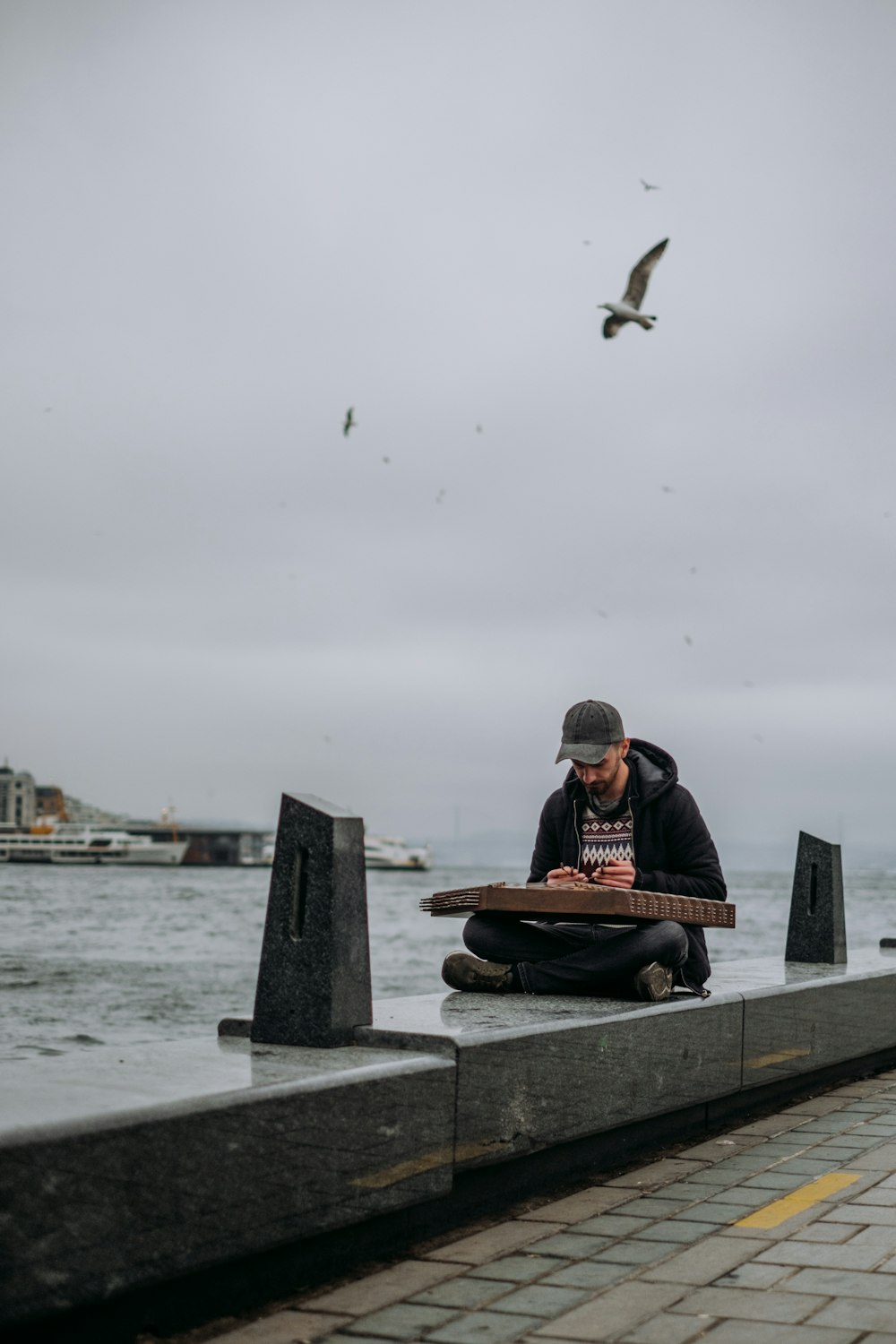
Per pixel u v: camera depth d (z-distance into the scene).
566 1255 3.75
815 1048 6.39
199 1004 22.34
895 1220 4.06
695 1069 5.27
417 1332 3.12
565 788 6.12
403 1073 3.67
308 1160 3.31
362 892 4.06
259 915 62.12
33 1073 3.31
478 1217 4.14
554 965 5.38
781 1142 5.33
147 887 105.25
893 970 7.36
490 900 5.35
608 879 5.44
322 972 3.92
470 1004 4.94
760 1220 4.09
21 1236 2.59
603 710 5.85
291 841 4.00
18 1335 2.66
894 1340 3.04
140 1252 2.84
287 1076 3.38
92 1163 2.75
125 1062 3.52
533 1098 4.25
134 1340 2.96
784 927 51.97
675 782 5.88
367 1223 3.67
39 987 25.09
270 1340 3.06
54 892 93.81
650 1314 3.25
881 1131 5.55
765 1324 3.15
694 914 5.47
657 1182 4.64
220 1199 3.05
